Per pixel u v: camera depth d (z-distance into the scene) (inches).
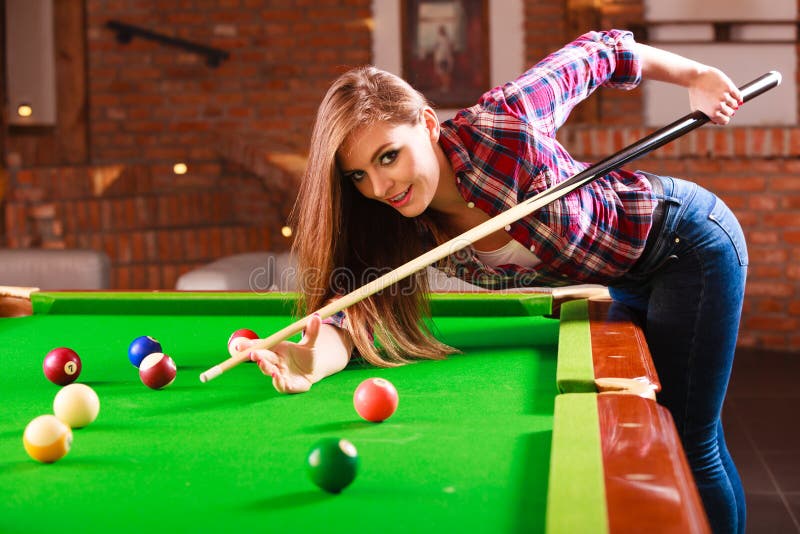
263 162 289.9
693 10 267.1
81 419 61.9
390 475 51.6
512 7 279.6
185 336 94.6
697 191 83.5
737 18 264.8
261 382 75.5
